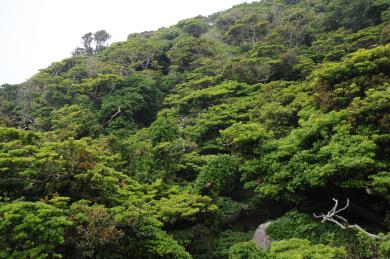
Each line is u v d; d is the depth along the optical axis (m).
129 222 14.95
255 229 22.33
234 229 22.36
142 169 23.03
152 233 15.88
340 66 23.22
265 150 22.64
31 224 11.95
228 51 49.97
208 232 20.27
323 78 24.44
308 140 20.88
